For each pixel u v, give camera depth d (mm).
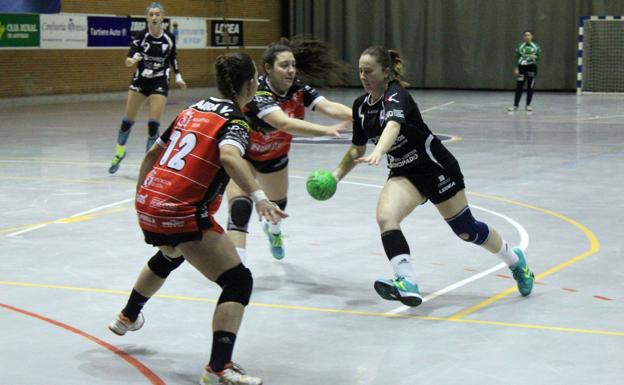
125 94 28578
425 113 23328
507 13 31797
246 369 4789
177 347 5188
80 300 6168
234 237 6074
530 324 5598
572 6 30891
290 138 6867
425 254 7641
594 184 11570
